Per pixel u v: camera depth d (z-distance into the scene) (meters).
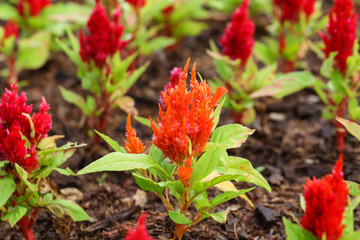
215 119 2.48
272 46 5.35
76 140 4.54
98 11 3.71
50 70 5.95
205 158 2.29
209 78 5.63
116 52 3.89
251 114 4.23
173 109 2.26
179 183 2.41
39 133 2.80
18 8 5.59
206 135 2.31
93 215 3.52
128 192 3.82
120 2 4.79
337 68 3.71
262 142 4.55
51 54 6.31
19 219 2.76
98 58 3.79
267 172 4.07
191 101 2.27
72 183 3.92
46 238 3.26
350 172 3.96
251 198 3.65
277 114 5.08
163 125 2.27
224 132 2.47
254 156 4.33
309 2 5.07
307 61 6.13
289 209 3.51
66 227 3.37
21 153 2.62
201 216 2.61
